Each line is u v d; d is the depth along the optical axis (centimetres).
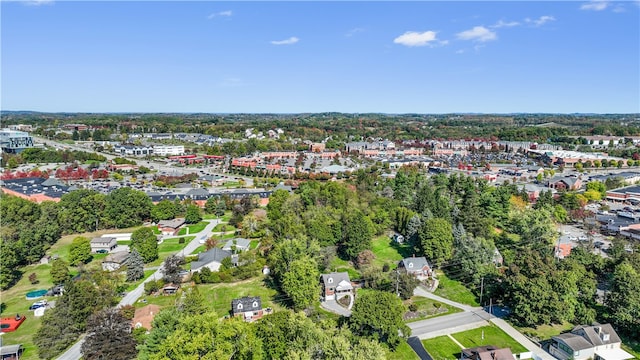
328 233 12362
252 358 6694
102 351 7150
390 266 11950
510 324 9088
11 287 10994
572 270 9494
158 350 6850
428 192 15338
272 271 11250
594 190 19700
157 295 10388
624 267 9006
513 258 11019
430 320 9281
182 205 16850
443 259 11588
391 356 7888
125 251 12925
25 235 12538
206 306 8375
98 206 15538
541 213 12731
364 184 19138
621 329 8606
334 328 7606
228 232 14975
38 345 7950
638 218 15575
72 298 8594
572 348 7619
